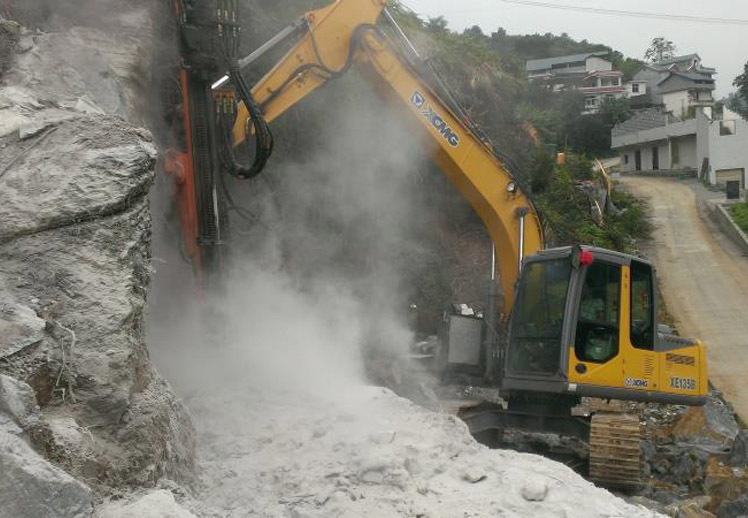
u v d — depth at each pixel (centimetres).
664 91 7631
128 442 425
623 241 2888
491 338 1173
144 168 489
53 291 432
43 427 362
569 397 1069
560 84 7138
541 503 528
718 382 1864
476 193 1170
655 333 1044
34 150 484
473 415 1087
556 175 2812
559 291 1031
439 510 509
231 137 911
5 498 307
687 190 4591
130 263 464
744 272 2836
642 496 972
